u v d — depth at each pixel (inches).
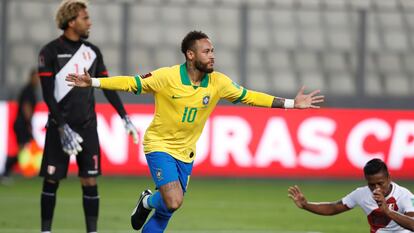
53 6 2842.0
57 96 1325.0
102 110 2484.0
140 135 2498.8
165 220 1190.3
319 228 1663.4
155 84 1120.2
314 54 2866.6
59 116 1306.6
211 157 2527.1
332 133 2564.0
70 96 1320.1
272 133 2544.3
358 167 2573.8
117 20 2829.7
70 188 2326.5
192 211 1900.8
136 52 2783.0
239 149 2534.5
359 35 2805.1
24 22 2797.7
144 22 2824.8
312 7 2881.4
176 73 1125.7
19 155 2417.6
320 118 2559.1
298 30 2878.9
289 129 2549.2
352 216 1854.1
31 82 2385.6
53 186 1346.0
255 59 2829.7
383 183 1085.8
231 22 2869.1
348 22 2903.5
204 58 1112.2
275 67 2827.3
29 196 2132.1
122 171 2506.2
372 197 1106.1
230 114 2529.5
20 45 2760.8
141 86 1117.7
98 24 2810.0
